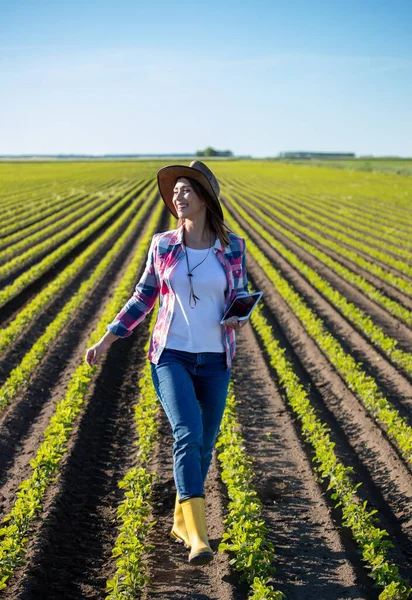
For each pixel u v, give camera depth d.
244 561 4.41
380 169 87.19
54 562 4.79
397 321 13.20
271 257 21.05
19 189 53.91
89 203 41.41
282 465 6.48
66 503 5.59
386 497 5.91
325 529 5.23
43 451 6.04
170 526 5.23
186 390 3.95
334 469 6.04
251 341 11.30
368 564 4.71
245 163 136.25
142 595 4.32
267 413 7.98
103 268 17.70
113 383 9.16
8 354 10.40
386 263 20.09
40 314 13.06
